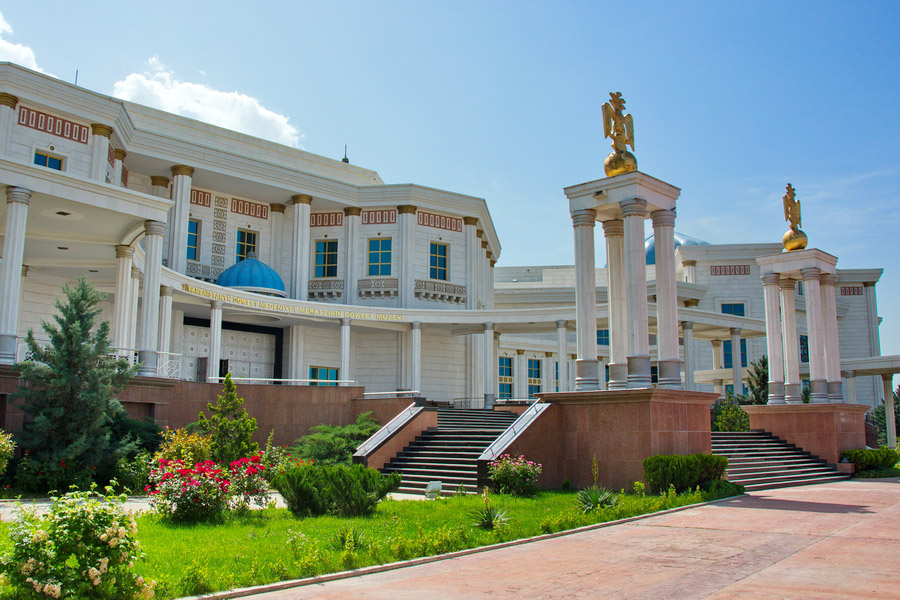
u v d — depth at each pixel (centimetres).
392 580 999
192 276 3803
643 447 2012
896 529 1420
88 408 1953
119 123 3128
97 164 2995
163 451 1992
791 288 3209
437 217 4356
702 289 5853
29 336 2025
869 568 1053
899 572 1026
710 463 2052
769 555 1158
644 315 2153
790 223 3195
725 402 3934
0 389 2017
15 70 2742
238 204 4059
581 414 2158
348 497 1564
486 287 4966
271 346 4059
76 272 3014
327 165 4544
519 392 5391
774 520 1552
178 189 3600
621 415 2069
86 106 2956
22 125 2803
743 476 2369
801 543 1265
